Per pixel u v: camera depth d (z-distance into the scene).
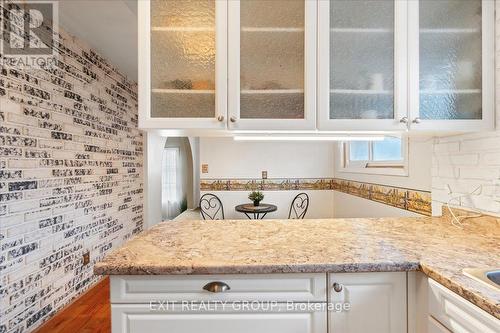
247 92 1.28
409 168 2.16
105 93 2.85
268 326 1.01
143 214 3.76
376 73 1.29
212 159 3.99
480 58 1.32
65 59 2.25
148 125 1.25
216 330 1.01
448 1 1.31
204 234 1.36
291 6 1.28
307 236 1.31
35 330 1.90
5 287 1.70
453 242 1.21
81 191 2.45
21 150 1.83
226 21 1.26
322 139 1.63
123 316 1.00
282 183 4.00
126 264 0.97
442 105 1.31
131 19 2.06
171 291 1.00
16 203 1.78
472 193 1.45
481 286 0.81
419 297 1.01
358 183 3.13
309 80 1.27
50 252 2.07
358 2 1.29
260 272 0.97
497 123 1.31
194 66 1.28
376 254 1.06
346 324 1.01
